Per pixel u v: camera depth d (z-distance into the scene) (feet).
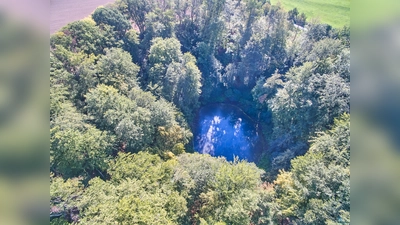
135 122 145.18
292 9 238.48
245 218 106.42
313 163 120.57
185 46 224.94
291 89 166.20
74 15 197.47
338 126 133.69
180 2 224.12
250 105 217.15
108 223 93.20
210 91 218.38
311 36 199.82
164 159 146.51
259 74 214.69
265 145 195.31
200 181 124.16
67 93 139.95
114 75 167.53
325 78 156.46
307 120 157.58
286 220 119.14
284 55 211.20
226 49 232.12
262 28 212.64
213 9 221.87
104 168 126.93
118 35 199.21
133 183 113.09
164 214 101.24
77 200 104.47
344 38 184.24
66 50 157.58
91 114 143.84
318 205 106.22
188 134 171.22
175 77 184.14
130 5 213.87
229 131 206.69
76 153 119.96
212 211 115.24
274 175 156.46
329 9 224.94
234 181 118.93
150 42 210.38
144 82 190.60
